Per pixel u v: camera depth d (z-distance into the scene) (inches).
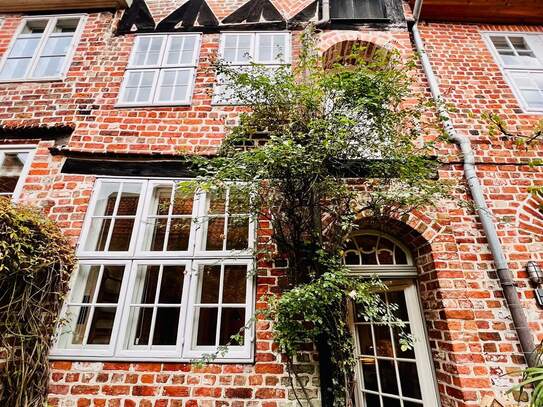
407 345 88.5
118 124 155.6
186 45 184.4
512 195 136.0
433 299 122.6
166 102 161.6
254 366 110.4
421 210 130.6
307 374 108.1
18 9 197.3
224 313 129.4
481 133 149.8
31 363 105.3
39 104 161.9
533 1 184.2
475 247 126.9
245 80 124.5
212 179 104.4
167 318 130.7
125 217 135.9
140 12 197.0
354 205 116.6
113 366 111.8
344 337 102.7
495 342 112.0
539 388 74.6
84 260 128.4
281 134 119.0
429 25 187.3
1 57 181.3
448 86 163.9
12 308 103.1
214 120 156.6
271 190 110.3
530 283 121.0
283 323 94.8
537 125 150.1
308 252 109.0
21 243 100.9
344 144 105.7
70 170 144.0
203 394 107.3
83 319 125.7
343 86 112.6
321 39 180.7
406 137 115.8
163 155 145.8
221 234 140.6
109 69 173.9
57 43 187.9
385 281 135.5
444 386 113.3
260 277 122.7
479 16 188.7
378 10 194.7
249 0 199.0
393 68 128.7
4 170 149.0
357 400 122.0
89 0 195.5
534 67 172.6
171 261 128.6
